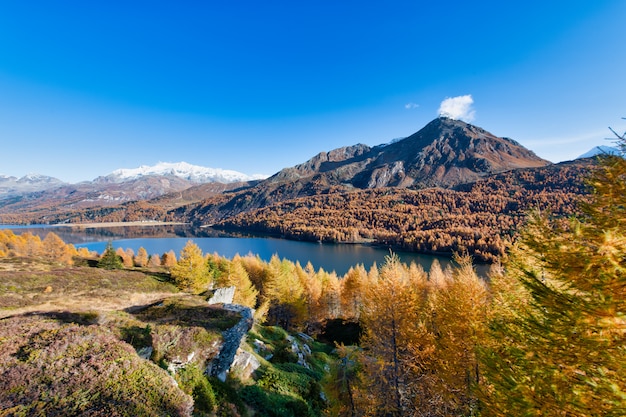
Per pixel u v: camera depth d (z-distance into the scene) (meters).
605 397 5.41
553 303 6.47
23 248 83.75
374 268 58.88
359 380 18.17
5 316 20.28
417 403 16.33
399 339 16.77
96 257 91.06
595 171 6.35
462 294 17.84
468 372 15.79
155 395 10.84
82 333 14.20
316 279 58.97
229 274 47.97
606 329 5.60
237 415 15.49
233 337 20.38
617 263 5.61
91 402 9.76
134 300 31.78
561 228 6.92
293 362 28.33
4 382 10.02
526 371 6.83
